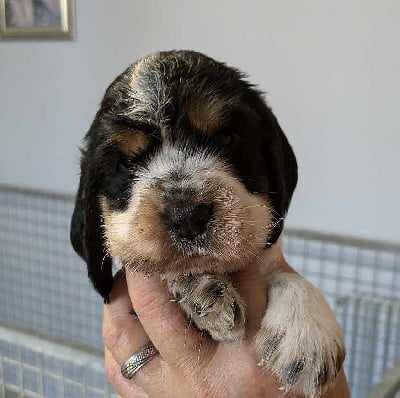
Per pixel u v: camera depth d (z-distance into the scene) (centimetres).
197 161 16
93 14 40
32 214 46
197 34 36
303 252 35
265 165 17
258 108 18
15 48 44
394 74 32
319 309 16
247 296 15
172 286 16
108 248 17
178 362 16
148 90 16
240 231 15
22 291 48
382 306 32
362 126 33
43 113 44
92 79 41
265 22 34
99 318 45
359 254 34
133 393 18
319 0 32
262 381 15
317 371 15
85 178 17
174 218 14
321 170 34
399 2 31
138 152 16
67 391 25
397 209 33
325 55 33
